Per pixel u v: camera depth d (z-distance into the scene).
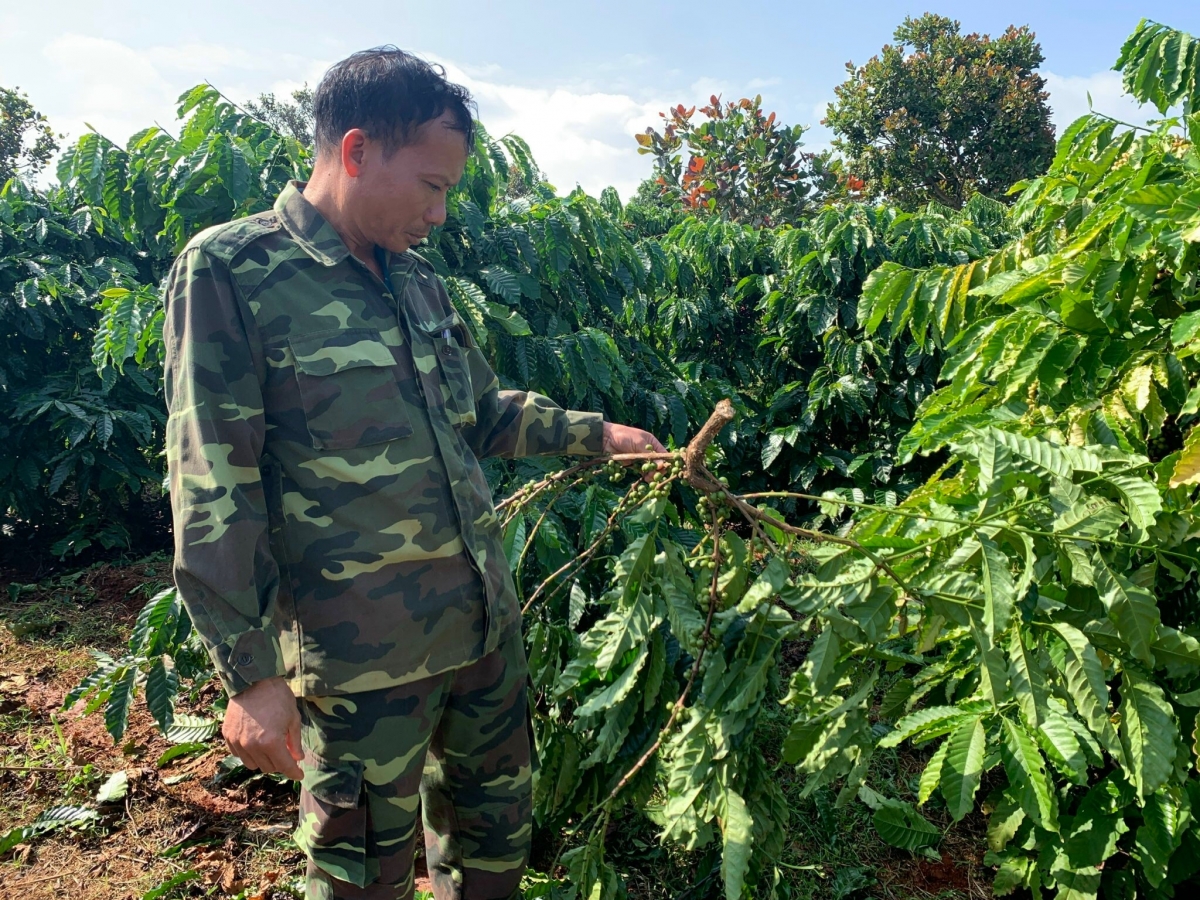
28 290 4.11
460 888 1.77
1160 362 1.92
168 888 2.11
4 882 2.17
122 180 3.16
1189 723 1.81
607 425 1.91
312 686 1.42
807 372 5.03
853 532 2.06
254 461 1.35
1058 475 1.68
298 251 1.42
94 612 4.00
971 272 2.58
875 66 19.48
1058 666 1.69
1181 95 2.25
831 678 1.62
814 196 13.77
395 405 1.45
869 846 2.31
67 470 4.17
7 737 2.83
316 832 1.51
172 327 1.35
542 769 1.98
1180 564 1.88
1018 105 18.73
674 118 14.14
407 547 1.43
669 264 4.63
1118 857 2.01
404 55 1.44
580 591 2.27
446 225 3.21
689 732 1.64
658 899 2.11
